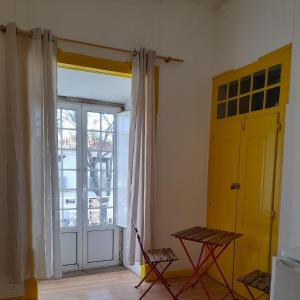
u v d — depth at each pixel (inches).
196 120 135.3
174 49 129.6
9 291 101.3
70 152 140.1
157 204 127.4
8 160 97.1
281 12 100.2
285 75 97.4
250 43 114.4
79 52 111.3
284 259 66.1
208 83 137.2
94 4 113.5
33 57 101.0
